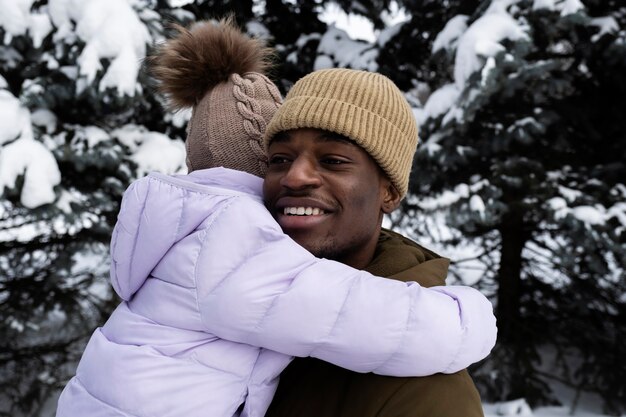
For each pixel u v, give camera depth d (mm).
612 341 4520
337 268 816
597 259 3760
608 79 3768
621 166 3820
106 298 4234
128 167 3221
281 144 916
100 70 2816
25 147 2705
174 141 3566
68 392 866
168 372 783
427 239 5109
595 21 3387
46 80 2924
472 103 3182
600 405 4371
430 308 780
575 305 4613
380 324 755
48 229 3947
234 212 841
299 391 848
